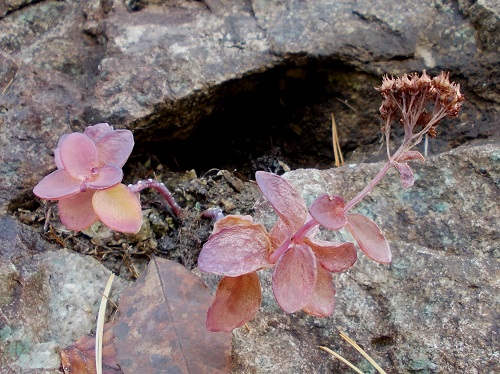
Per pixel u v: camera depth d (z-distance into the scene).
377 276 0.24
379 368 0.22
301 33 0.31
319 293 0.20
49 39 0.32
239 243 0.19
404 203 0.26
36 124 0.29
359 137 0.33
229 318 0.20
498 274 0.23
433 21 0.31
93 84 0.30
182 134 0.32
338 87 0.32
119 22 0.31
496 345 0.22
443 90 0.20
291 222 0.19
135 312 0.22
